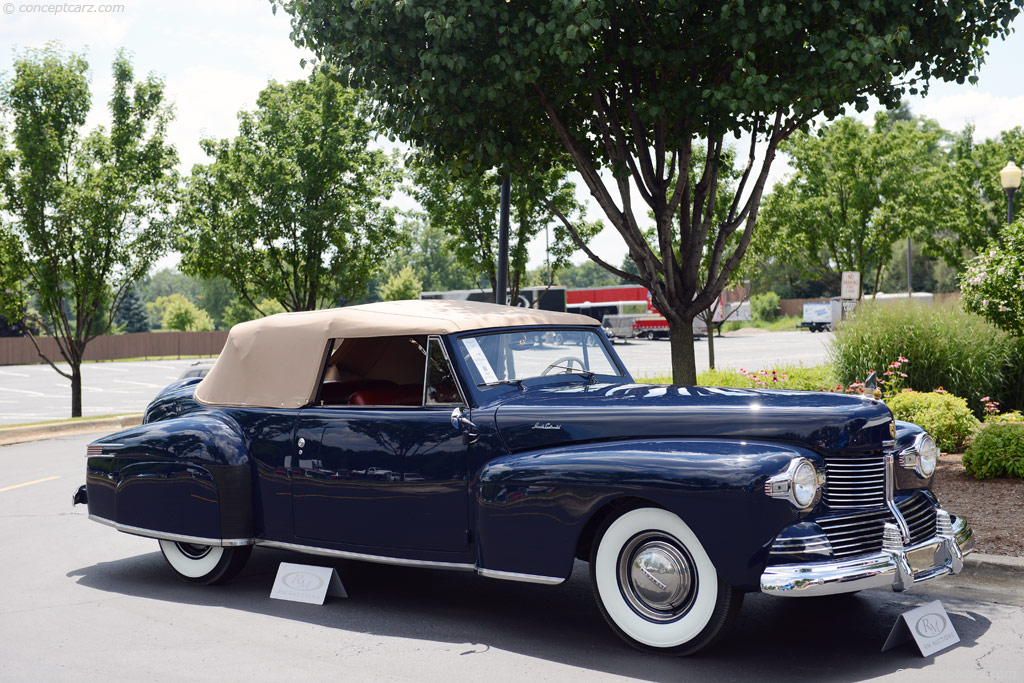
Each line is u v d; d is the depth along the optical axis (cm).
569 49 731
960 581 554
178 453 574
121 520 602
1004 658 421
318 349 552
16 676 424
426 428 502
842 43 733
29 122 1683
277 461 553
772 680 399
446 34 718
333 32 784
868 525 429
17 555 694
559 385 545
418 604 543
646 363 3167
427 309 548
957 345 1266
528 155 913
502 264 1098
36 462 1261
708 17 765
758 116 902
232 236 1873
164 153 1795
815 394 472
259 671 427
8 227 1684
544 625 496
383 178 1922
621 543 445
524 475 456
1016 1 771
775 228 2503
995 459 812
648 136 955
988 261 1090
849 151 2502
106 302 1841
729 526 402
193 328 8731
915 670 408
